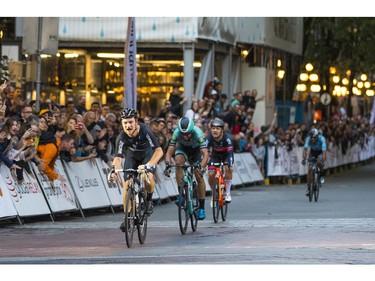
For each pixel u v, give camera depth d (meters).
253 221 21.08
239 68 39.84
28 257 14.56
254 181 36.53
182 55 34.91
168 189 27.72
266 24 39.69
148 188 16.81
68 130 22.86
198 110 31.17
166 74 35.16
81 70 34.09
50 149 21.03
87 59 34.25
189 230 19.14
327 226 19.66
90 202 22.77
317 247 15.73
